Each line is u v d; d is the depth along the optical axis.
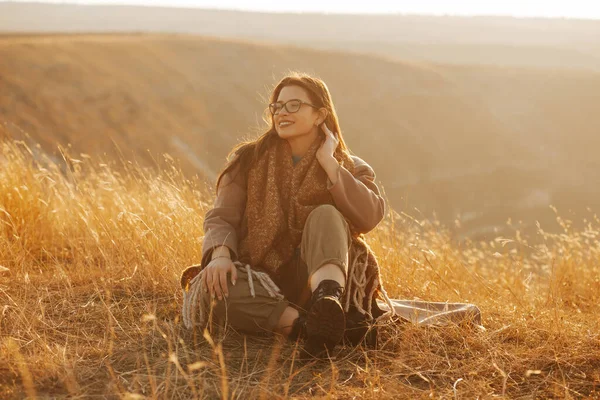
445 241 5.29
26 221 4.72
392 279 4.21
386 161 75.50
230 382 2.46
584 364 2.79
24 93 63.78
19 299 3.30
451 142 81.25
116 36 106.38
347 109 85.38
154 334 2.94
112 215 4.79
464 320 3.13
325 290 2.67
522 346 3.02
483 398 2.39
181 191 5.07
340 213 2.95
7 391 2.27
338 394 2.39
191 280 3.09
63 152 5.69
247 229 3.14
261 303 2.90
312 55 96.38
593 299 4.53
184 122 71.31
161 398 2.28
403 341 2.90
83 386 2.36
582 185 73.19
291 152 3.15
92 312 3.25
